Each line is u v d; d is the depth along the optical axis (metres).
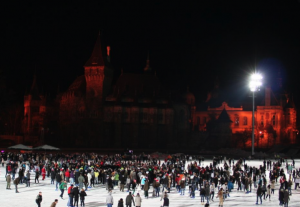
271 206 47.00
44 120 195.38
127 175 59.56
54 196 51.34
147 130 193.12
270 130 195.88
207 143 196.50
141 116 193.62
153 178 58.75
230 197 53.34
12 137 179.88
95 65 190.12
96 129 185.75
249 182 57.75
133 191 52.88
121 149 168.00
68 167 69.25
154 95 198.25
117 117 188.12
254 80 91.56
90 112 187.50
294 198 53.84
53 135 195.25
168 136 196.12
